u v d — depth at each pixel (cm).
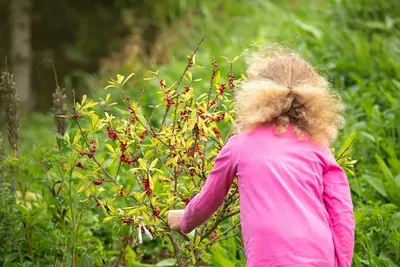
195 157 445
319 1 1270
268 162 371
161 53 1146
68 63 2133
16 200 569
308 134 379
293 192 367
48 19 2166
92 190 442
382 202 600
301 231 360
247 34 1166
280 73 388
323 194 379
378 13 1012
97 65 2100
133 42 1216
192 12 1354
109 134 436
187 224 403
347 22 1007
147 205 434
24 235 510
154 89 948
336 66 841
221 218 447
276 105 376
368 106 701
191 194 445
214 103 450
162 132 443
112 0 2120
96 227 566
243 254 551
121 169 625
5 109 547
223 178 387
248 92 382
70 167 440
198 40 1205
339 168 382
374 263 489
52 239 512
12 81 549
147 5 1795
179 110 441
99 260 482
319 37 938
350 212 373
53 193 525
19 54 2102
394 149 670
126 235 578
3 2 2272
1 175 529
